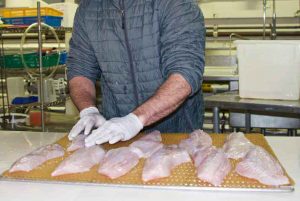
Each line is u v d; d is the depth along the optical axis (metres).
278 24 4.20
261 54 2.19
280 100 2.21
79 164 1.10
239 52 2.26
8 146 1.45
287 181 0.99
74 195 0.96
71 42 1.75
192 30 1.38
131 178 1.04
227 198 0.93
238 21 4.34
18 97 3.04
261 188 0.97
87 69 1.73
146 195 0.95
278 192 0.96
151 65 1.52
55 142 1.40
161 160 1.08
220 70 3.63
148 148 1.23
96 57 1.67
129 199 0.94
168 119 1.66
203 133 1.41
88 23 1.62
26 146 1.45
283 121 2.57
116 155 1.14
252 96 2.29
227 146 1.25
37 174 1.08
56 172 1.07
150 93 1.58
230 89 3.21
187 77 1.31
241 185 0.98
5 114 3.25
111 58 1.59
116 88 1.63
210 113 3.40
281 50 2.14
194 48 1.36
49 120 3.13
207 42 4.18
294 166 1.17
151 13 1.45
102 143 1.28
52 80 3.03
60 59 3.09
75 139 1.33
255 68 2.23
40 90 2.82
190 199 0.93
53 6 3.27
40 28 2.67
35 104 2.93
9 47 3.89
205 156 1.12
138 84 1.58
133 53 1.53
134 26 1.49
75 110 3.33
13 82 3.17
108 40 1.57
